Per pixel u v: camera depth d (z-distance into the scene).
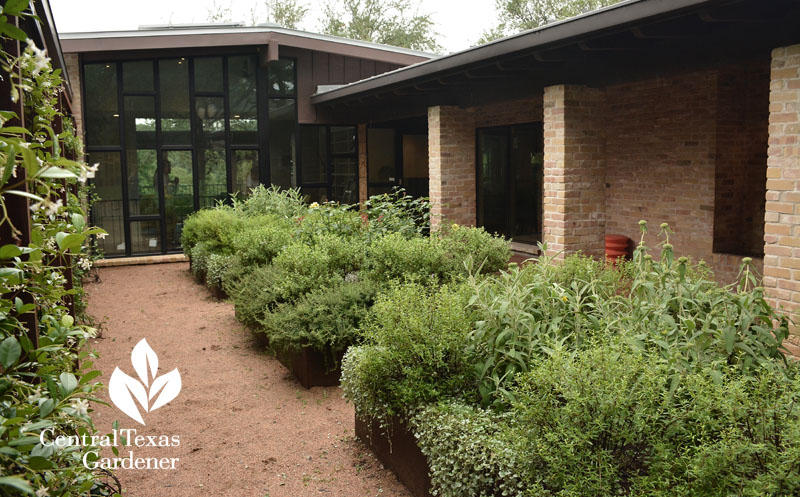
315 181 12.71
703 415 2.16
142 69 11.73
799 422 1.91
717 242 7.39
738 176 7.40
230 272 7.45
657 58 5.32
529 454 2.33
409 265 5.81
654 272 3.41
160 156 11.96
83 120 11.38
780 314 4.08
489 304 3.47
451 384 3.30
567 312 3.33
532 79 6.83
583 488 2.11
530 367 3.03
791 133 3.99
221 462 3.80
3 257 1.40
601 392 2.23
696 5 3.92
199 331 6.93
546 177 6.53
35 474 1.42
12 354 1.42
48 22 3.29
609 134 8.87
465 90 8.34
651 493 1.99
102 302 8.49
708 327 2.93
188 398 4.90
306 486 3.49
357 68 12.81
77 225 1.71
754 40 4.39
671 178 7.89
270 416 4.52
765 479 1.82
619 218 8.80
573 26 4.96
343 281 5.70
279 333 5.10
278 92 12.30
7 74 2.19
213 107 12.13
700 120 7.41
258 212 10.26
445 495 2.85
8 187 1.21
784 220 4.05
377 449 3.81
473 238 6.57
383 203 7.54
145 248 12.09
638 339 2.79
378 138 13.17
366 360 3.50
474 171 8.92
